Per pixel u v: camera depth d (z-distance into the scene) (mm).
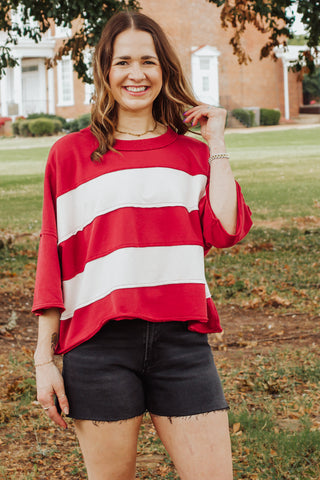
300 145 27266
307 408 4344
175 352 2193
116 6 7961
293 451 3691
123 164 2252
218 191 2283
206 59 36594
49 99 37812
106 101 2352
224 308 7332
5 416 4371
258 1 8859
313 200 14789
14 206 15273
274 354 5500
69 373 2209
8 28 9391
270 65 38375
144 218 2215
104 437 2156
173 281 2201
